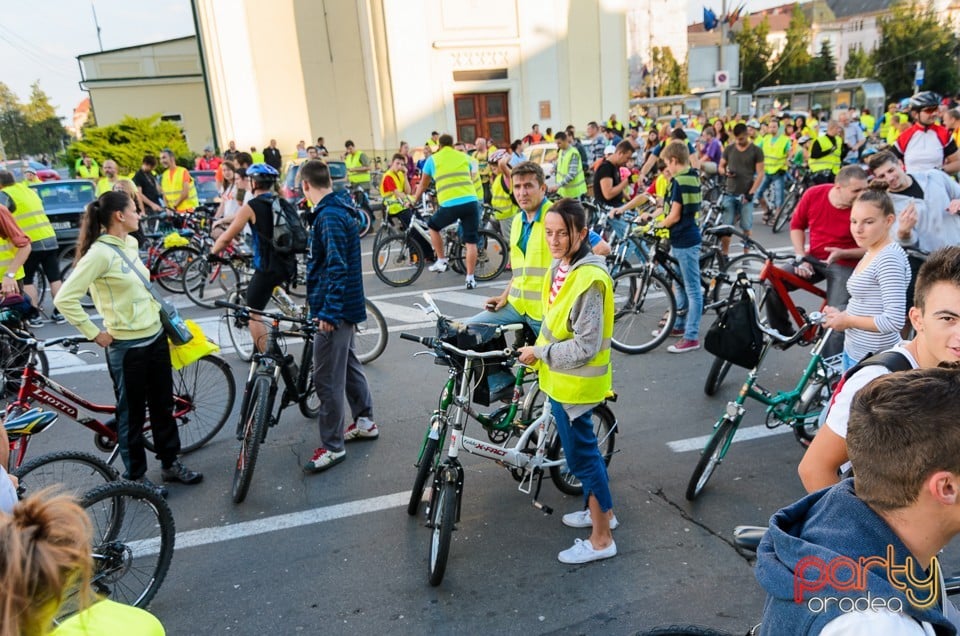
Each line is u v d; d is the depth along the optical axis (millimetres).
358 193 14289
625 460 4520
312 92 22734
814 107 28797
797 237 5273
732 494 4062
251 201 5191
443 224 9047
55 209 10438
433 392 5777
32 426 3414
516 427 3885
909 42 53219
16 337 4176
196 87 33250
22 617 1260
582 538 3697
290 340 7262
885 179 4852
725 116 24547
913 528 1263
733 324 4043
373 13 20156
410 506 3930
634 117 27859
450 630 3080
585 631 3037
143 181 11781
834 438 2107
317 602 3309
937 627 1262
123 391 4090
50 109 72875
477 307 8297
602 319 3188
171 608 3307
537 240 4426
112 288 3967
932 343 2191
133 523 3346
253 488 4371
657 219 6578
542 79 21375
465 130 21297
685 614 3111
